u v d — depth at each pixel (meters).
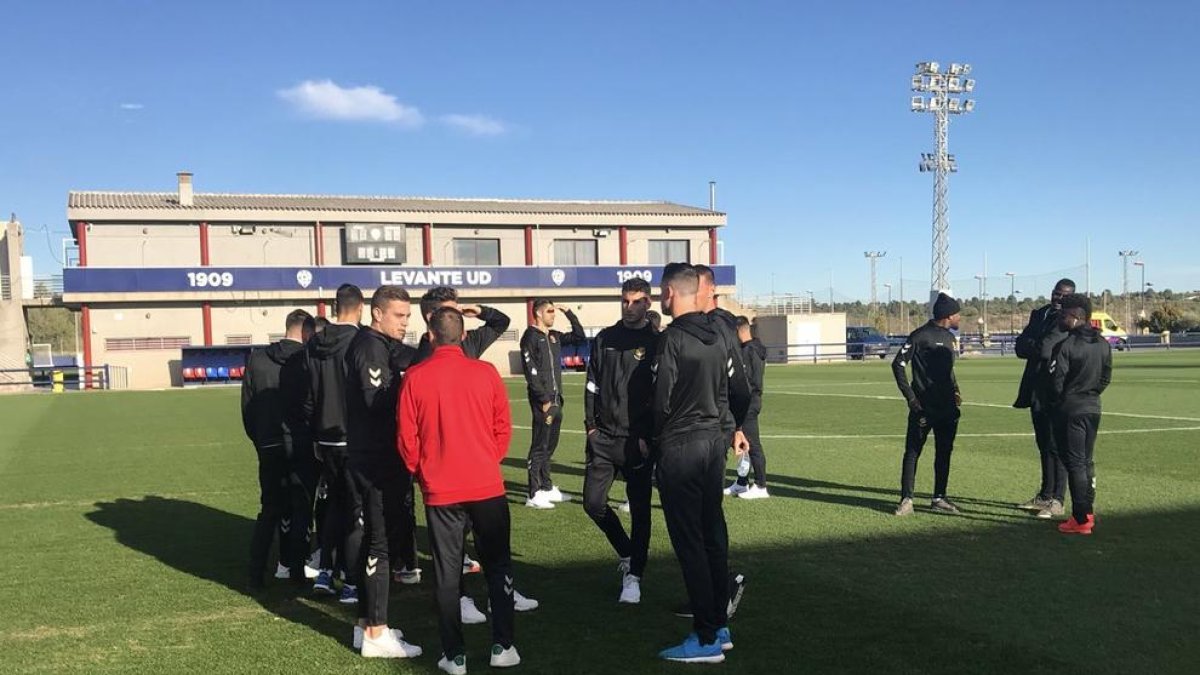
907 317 91.75
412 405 4.46
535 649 4.70
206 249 37.50
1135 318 83.19
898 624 4.94
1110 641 4.64
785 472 10.33
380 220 39.84
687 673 4.31
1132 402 17.89
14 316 36.47
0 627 5.23
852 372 33.44
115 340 36.09
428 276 39.94
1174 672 4.24
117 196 39.81
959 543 6.79
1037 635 4.74
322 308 38.59
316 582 5.84
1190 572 5.88
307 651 4.80
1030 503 8.02
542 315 8.72
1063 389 7.00
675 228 45.31
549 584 5.96
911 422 7.90
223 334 37.47
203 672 4.49
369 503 4.74
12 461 12.50
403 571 6.11
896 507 8.27
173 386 36.47
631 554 5.56
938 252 56.84
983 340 52.19
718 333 4.74
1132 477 9.34
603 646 4.73
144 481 10.62
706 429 4.59
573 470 11.18
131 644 4.92
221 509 8.90
